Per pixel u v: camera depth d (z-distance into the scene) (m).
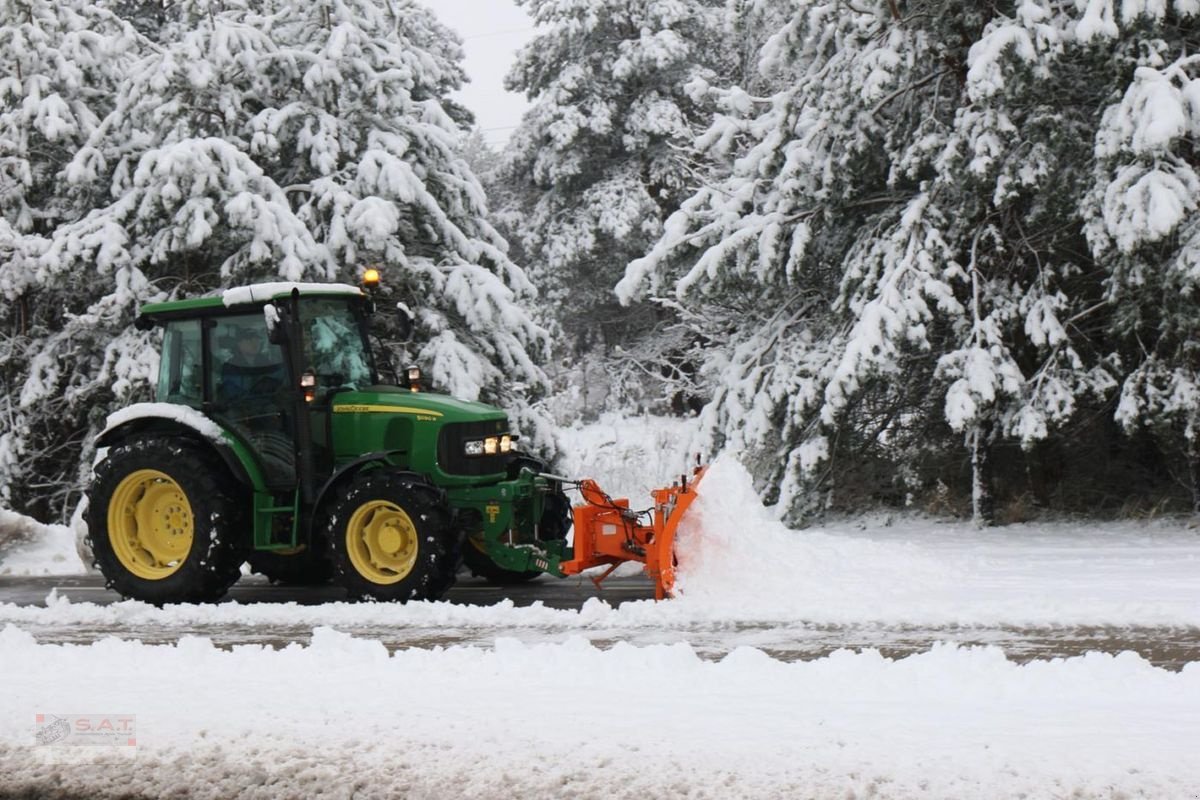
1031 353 12.81
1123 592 8.27
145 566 9.27
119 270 14.38
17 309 15.88
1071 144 11.94
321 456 9.23
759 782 4.25
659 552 8.34
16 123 15.70
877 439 13.84
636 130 30.50
